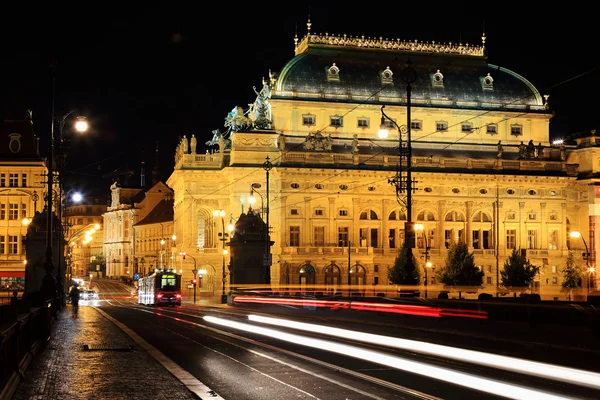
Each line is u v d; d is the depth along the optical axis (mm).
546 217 132000
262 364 27156
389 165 126375
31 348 28266
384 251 126250
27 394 20562
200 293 126875
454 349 27891
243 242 94438
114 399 19953
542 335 36625
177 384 22359
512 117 135375
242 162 123812
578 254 132000
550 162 132125
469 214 129375
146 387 21828
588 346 31047
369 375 24312
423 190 128375
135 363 27203
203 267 127812
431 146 131750
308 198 124250
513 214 131375
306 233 124000
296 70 129000
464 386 21922
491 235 130625
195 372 25141
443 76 134750
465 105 133375
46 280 49094
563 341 33375
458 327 42562
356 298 67625
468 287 111875
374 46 134000
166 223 177750
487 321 45156
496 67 139000
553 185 132500
